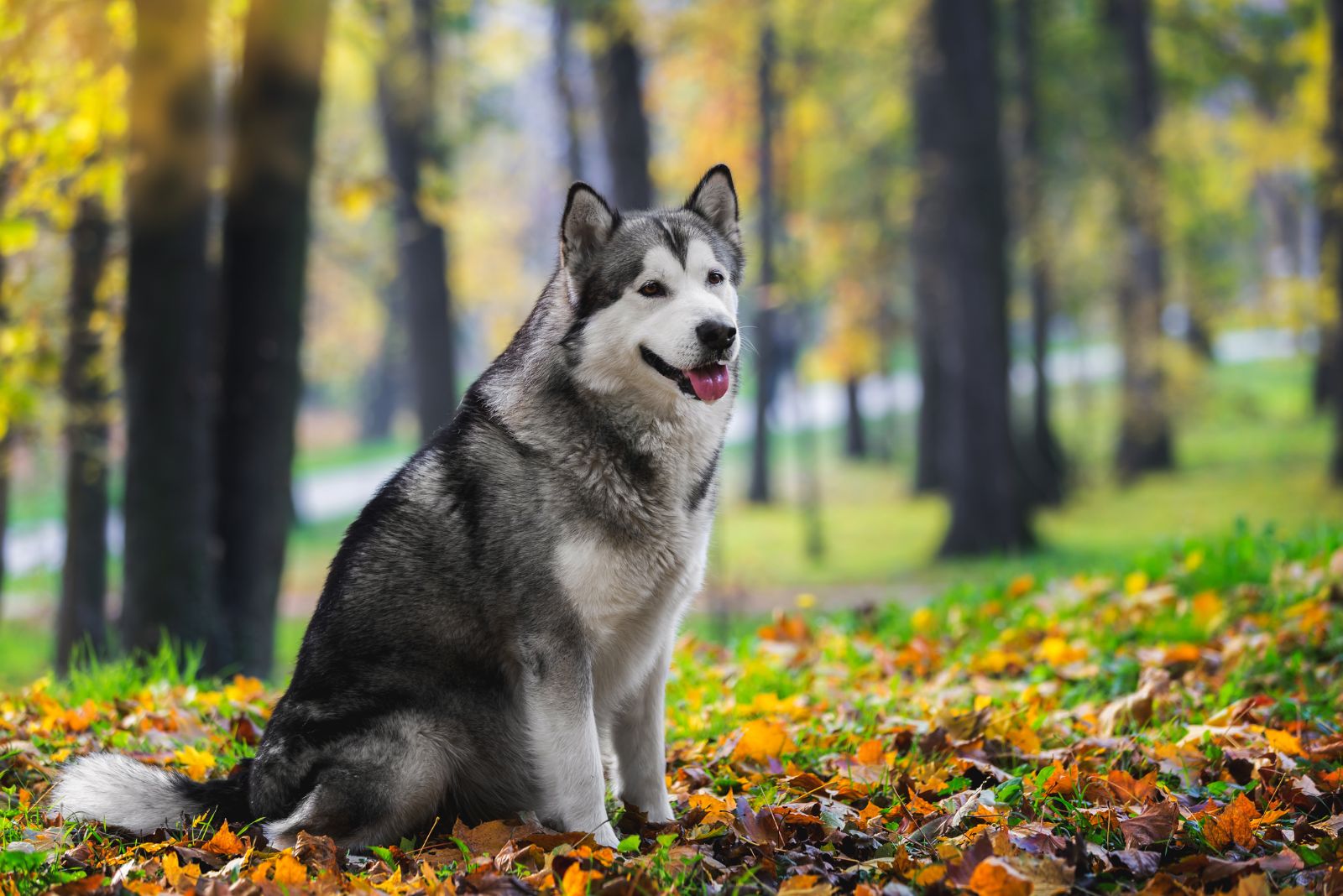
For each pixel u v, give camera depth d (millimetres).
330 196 11148
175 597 8211
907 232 30859
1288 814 4051
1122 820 3781
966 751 4879
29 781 4660
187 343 8328
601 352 4105
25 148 8898
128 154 8391
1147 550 9320
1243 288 27500
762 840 3773
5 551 16328
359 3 13750
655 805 4336
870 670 7082
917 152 25812
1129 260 26797
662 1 20375
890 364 36219
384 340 44375
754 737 4965
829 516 27953
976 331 20641
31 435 11664
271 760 4074
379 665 4074
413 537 4156
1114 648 6875
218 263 9094
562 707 3979
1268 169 24984
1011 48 27938
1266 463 25984
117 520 28188
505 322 38469
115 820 3988
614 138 20312
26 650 15461
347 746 3979
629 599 4102
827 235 32250
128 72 8422
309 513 32875
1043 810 4020
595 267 4254
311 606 19812
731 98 29156
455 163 25594
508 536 4031
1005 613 8484
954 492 20984
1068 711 5723
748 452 39281
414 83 20938
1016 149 27266
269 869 3555
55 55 9719
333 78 23359
